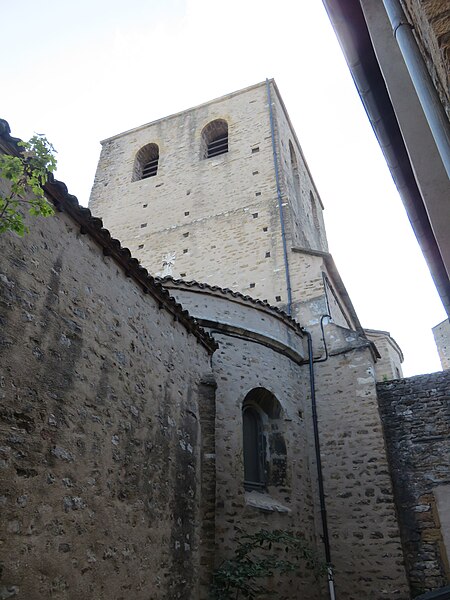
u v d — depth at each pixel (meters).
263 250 15.48
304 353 11.84
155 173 20.97
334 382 11.18
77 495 4.82
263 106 20.22
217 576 7.03
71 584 4.50
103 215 20.00
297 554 9.07
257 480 9.68
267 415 10.49
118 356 6.06
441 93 2.30
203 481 7.43
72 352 5.23
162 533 6.15
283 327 11.50
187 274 16.20
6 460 4.09
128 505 5.59
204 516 7.18
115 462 5.53
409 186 4.55
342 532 9.56
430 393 10.45
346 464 10.15
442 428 9.96
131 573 5.38
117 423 5.73
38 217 5.21
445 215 2.98
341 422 10.64
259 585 8.08
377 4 3.48
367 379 10.87
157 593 5.76
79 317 5.49
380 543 9.19
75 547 4.64
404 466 9.91
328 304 13.46
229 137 19.89
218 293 10.64
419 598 5.68
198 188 18.73
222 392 9.55
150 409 6.52
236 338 10.45
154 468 6.29
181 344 7.93
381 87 4.28
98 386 5.54
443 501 9.25
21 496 4.16
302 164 22.27
